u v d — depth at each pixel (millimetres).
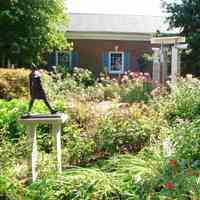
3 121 7371
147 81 13773
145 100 12875
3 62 18391
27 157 5672
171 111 8719
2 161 5379
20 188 4789
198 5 17641
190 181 4086
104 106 9516
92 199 4363
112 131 6930
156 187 4395
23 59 18438
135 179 4562
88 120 7750
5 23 17891
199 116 7871
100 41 23344
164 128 6469
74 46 23125
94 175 4719
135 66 23562
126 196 4379
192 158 5055
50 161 5695
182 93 9172
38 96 5520
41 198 4535
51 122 5520
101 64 23344
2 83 11883
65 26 20281
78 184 4574
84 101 10727
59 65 21156
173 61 13078
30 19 18000
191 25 17750
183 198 3924
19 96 11984
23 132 7367
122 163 5391
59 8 18844
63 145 6996
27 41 18094
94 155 6867
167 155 5113
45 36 18422
